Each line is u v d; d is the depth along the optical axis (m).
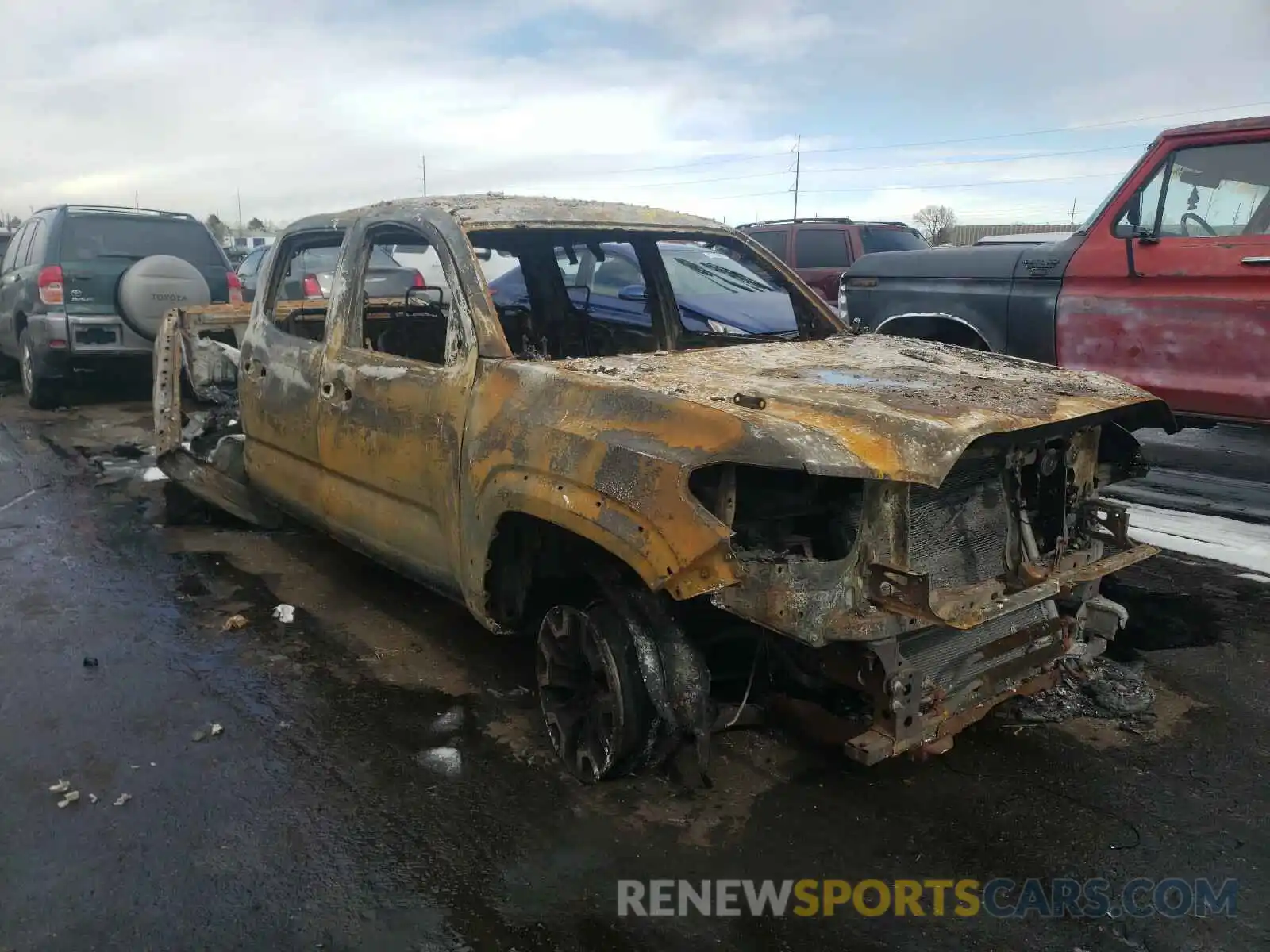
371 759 3.22
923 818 2.89
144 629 4.25
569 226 3.91
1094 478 3.26
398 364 3.72
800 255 13.32
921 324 6.71
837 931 2.44
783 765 3.17
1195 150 5.36
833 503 2.76
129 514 5.96
